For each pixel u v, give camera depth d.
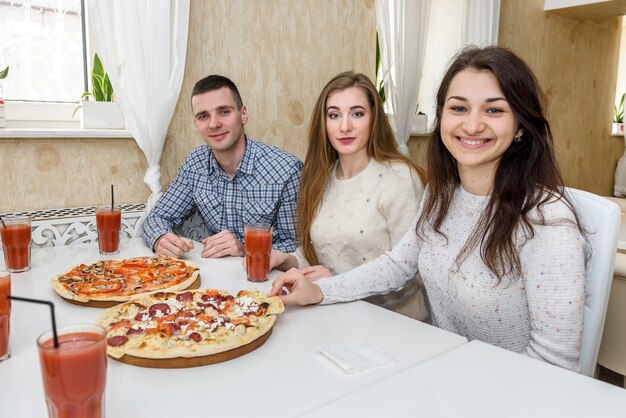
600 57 4.96
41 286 1.32
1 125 1.87
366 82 1.68
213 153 2.08
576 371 0.99
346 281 1.28
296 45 2.69
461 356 0.92
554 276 0.99
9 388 0.79
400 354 0.94
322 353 0.94
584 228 1.14
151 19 2.07
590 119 4.99
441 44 3.63
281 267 1.68
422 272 1.26
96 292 1.19
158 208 2.06
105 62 2.01
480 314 1.13
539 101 1.09
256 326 0.99
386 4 2.87
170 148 2.31
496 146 1.08
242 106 2.04
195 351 0.87
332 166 1.76
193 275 1.35
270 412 0.73
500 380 0.82
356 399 0.76
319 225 1.69
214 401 0.76
